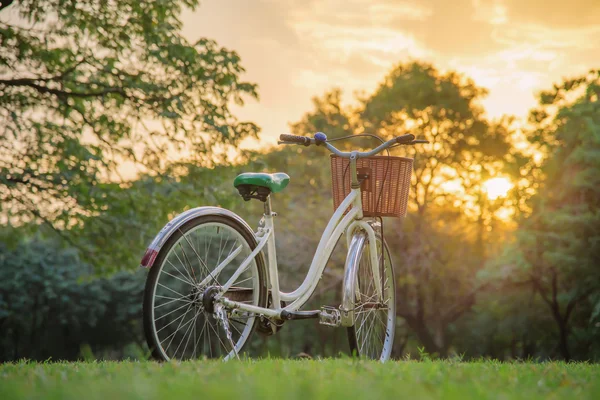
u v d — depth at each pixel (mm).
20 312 34781
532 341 27219
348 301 4340
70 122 13711
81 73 13742
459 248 28844
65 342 37875
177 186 14117
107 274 14672
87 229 13820
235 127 14312
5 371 3221
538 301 26266
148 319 3543
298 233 26484
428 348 28438
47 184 13094
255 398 1970
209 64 14172
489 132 32219
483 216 29812
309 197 27922
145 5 13883
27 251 34656
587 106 23141
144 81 14000
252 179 4055
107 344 38469
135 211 13859
